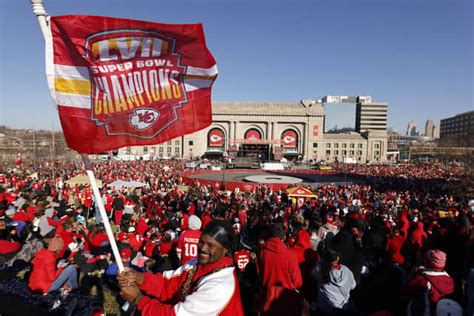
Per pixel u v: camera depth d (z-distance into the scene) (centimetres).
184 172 4994
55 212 1284
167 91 300
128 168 5122
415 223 980
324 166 7556
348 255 529
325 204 1755
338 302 455
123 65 285
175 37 289
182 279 247
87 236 924
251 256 790
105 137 280
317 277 511
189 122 307
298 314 309
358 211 1558
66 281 637
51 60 264
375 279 521
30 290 598
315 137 10569
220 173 5750
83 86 274
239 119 10531
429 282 431
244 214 1316
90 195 1803
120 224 1444
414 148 13300
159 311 201
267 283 464
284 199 2266
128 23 276
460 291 661
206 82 307
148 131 295
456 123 17750
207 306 198
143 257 802
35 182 2370
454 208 1661
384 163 9794
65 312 552
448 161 9394
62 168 4306
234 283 217
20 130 10000
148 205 1698
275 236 475
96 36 271
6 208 1461
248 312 542
